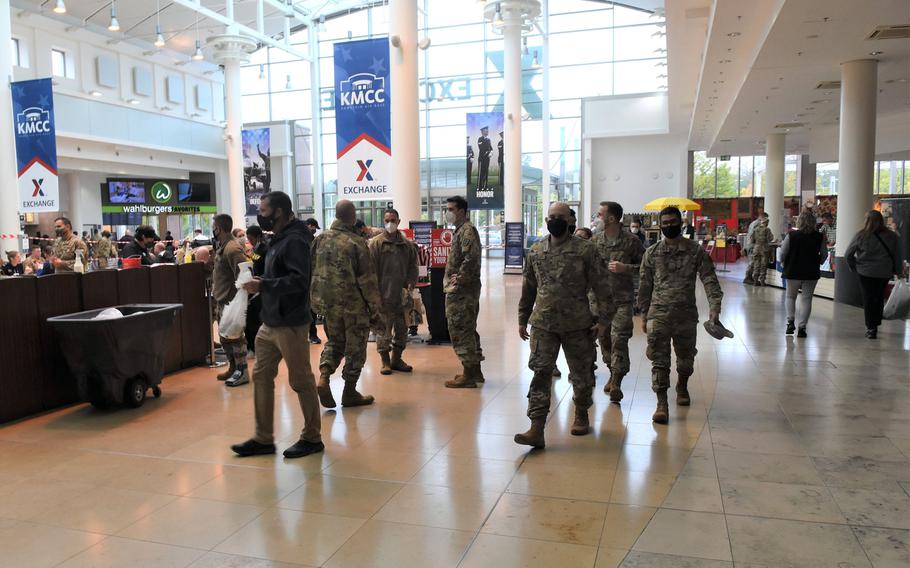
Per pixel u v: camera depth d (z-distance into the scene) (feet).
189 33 85.71
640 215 79.87
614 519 10.50
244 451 13.88
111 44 80.07
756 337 28.14
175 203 55.57
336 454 13.92
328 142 105.19
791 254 27.63
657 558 9.20
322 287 17.21
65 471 13.11
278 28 103.55
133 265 23.07
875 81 37.17
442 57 99.04
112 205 53.67
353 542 9.82
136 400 17.83
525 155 96.58
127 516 10.90
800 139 74.95
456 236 19.74
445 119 99.76
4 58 46.16
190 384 20.89
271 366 13.88
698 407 17.34
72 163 77.77
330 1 95.96
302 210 108.37
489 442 14.62
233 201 82.43
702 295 46.29
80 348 16.83
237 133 81.56
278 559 9.34
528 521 10.47
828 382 19.88
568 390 19.56
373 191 28.45
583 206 94.48
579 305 14.15
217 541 9.93
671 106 72.69
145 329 17.99
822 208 56.49
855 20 29.73
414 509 11.00
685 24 44.80
